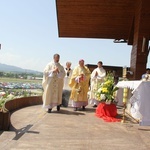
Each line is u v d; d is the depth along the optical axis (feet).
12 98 27.43
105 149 13.55
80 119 22.57
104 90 24.68
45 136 15.74
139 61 37.55
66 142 14.60
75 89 28.84
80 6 43.62
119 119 22.97
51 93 26.09
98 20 46.96
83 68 29.17
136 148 13.96
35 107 29.73
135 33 40.47
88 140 15.28
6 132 16.14
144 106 18.38
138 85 18.39
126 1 42.63
